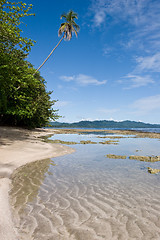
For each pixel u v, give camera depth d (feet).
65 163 31.86
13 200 15.83
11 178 21.77
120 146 60.49
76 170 27.30
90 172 26.30
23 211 13.79
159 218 13.17
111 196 17.40
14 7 42.91
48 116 93.09
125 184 21.16
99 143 68.80
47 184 20.62
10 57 46.78
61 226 11.79
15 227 11.49
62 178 23.12
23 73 52.80
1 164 26.07
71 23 96.73
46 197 16.81
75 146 57.47
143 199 16.76
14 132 73.10
